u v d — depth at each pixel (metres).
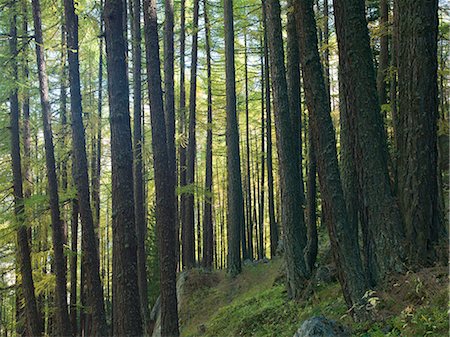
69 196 14.61
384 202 7.53
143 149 15.14
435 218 7.34
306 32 7.32
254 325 10.45
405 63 7.36
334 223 7.13
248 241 28.45
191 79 20.73
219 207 39.75
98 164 20.92
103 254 31.88
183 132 18.11
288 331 8.90
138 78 16.47
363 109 7.45
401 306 6.59
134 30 16.39
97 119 18.17
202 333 12.95
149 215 23.22
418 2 7.13
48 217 15.88
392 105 12.27
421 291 6.55
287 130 11.23
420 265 7.15
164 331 9.55
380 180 7.55
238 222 17.56
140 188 15.68
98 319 12.33
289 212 11.02
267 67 23.58
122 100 7.45
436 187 7.40
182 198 23.86
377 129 7.51
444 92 16.22
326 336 6.04
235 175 17.59
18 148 14.48
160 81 9.90
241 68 29.41
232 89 17.73
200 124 21.50
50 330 19.97
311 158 11.39
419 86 7.24
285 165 11.16
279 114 11.26
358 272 7.02
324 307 8.73
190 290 17.45
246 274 17.09
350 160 9.55
